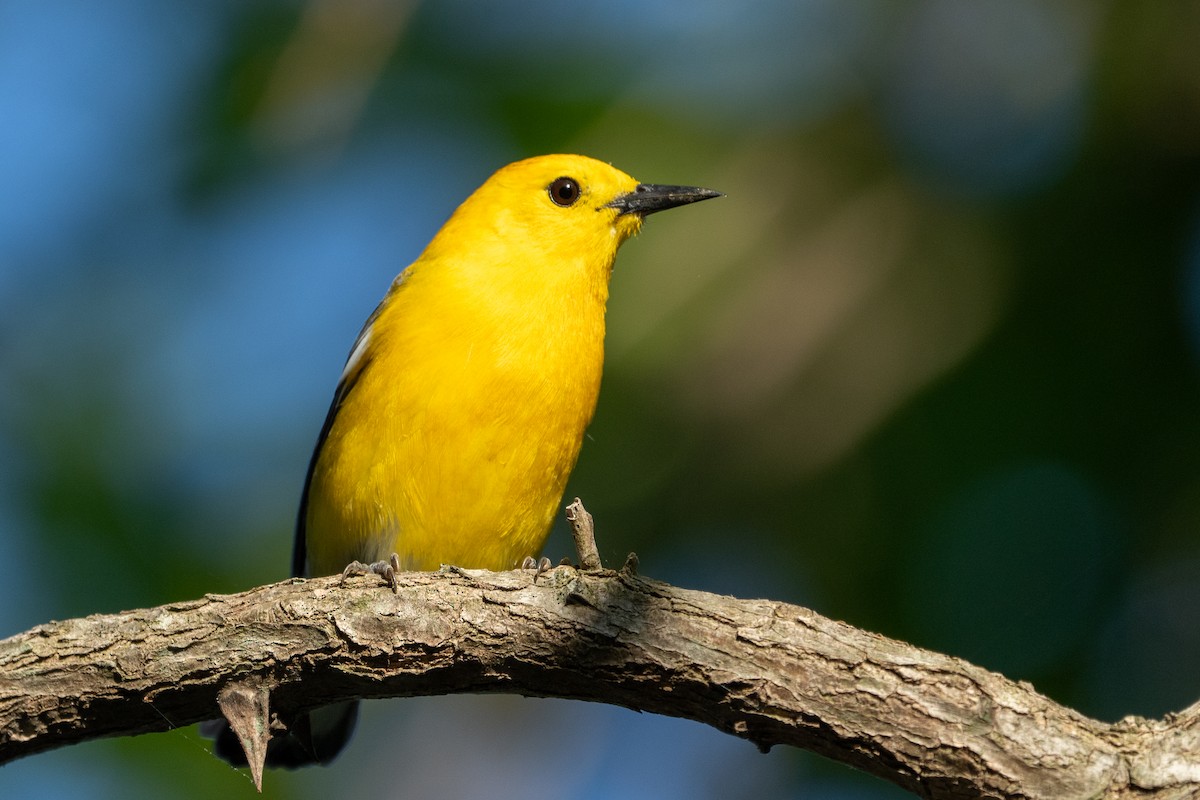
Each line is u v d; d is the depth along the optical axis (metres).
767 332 13.56
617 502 14.20
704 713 8.21
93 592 13.22
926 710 7.84
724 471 13.98
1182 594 12.38
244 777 12.73
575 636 8.25
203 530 13.93
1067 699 12.43
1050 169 13.16
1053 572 12.78
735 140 13.70
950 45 13.80
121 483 13.86
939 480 13.16
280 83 13.95
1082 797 7.64
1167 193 12.76
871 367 13.49
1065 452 12.87
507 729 15.89
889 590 13.21
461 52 13.97
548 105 13.81
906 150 13.65
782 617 8.14
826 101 13.79
